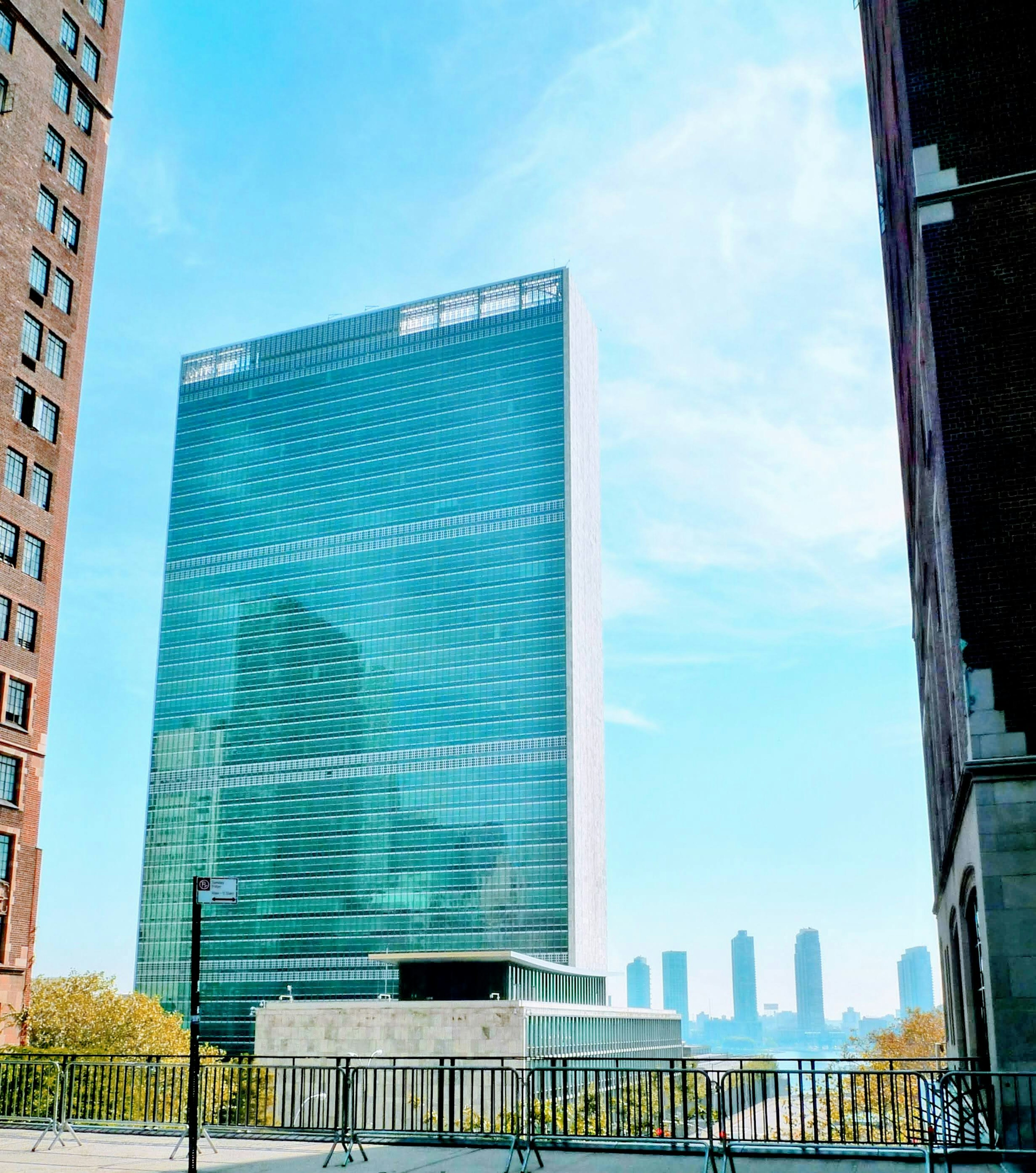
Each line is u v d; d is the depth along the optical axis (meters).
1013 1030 22.00
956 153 27.45
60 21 56.91
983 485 25.39
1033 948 22.30
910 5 28.81
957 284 26.70
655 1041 149.38
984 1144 21.39
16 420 52.25
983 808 23.33
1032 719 23.64
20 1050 45.16
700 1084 63.94
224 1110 31.84
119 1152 23.73
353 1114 24.09
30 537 53.06
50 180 55.62
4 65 52.28
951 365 26.28
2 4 52.44
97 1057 30.27
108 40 61.22
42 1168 21.23
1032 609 24.34
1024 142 27.09
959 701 25.39
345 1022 99.44
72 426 56.53
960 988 33.00
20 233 52.91
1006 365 25.94
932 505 31.27
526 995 115.56
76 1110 28.94
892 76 31.84
